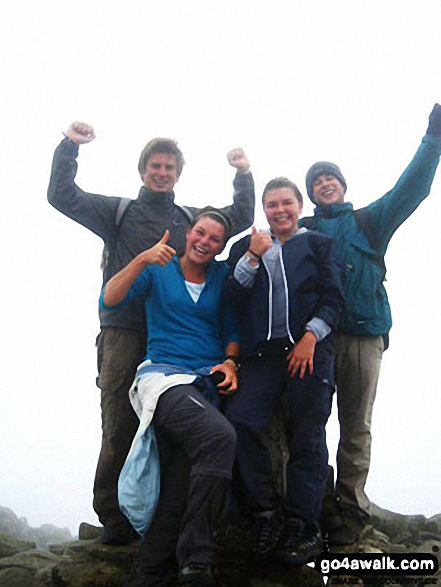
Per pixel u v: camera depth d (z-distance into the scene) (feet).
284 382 7.60
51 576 7.95
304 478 7.25
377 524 11.37
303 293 7.59
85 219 8.63
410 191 8.39
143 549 6.87
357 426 8.61
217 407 7.39
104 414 8.46
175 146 8.82
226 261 8.28
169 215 8.86
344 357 8.66
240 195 9.20
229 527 7.77
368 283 8.61
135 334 8.52
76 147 8.52
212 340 7.76
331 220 9.06
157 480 6.89
